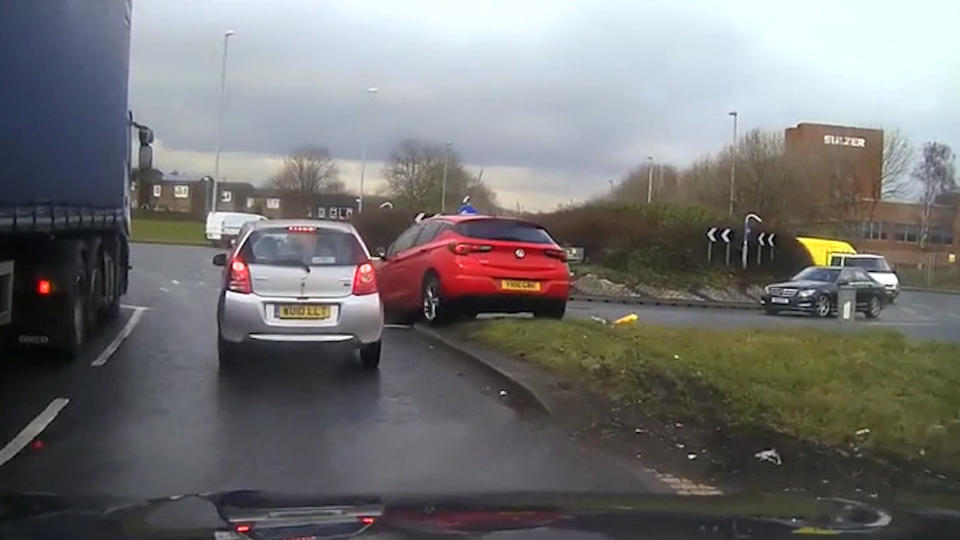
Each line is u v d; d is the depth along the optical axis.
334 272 9.95
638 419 7.96
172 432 7.29
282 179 71.25
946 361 11.47
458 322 13.51
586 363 9.97
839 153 62.53
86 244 11.26
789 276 38.09
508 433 7.57
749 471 6.59
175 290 20.91
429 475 6.30
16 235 8.44
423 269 13.84
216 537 2.61
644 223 36.84
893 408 8.12
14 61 7.46
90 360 10.45
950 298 44.00
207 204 71.25
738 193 50.38
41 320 9.95
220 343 10.01
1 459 6.41
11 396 8.43
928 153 70.56
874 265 36.22
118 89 12.42
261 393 8.89
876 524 2.98
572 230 36.59
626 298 30.81
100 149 11.27
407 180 61.53
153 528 2.72
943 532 2.91
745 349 11.28
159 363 10.37
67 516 2.89
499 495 3.48
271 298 9.77
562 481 6.24
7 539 2.63
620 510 3.10
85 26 10.03
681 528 2.86
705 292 34.72
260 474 6.23
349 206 65.38
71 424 7.43
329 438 7.27
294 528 2.71
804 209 53.53
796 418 7.85
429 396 8.99
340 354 11.30
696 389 8.84
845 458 6.84
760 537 2.77
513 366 10.27
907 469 6.61
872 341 13.28
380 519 2.86
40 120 8.37
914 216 71.69
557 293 13.62
